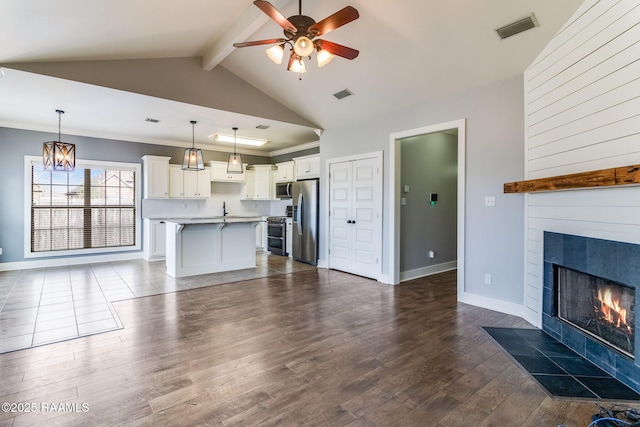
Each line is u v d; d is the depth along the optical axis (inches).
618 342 87.3
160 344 105.0
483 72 136.3
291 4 123.5
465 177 150.0
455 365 92.1
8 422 66.7
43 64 131.7
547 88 114.6
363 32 133.2
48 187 231.0
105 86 145.1
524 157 128.9
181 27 133.6
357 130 205.8
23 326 119.3
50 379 83.5
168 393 77.8
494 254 140.8
